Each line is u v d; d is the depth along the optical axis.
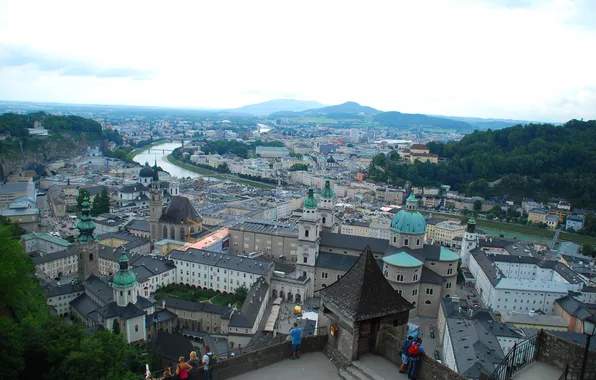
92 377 104.06
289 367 64.06
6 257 119.19
